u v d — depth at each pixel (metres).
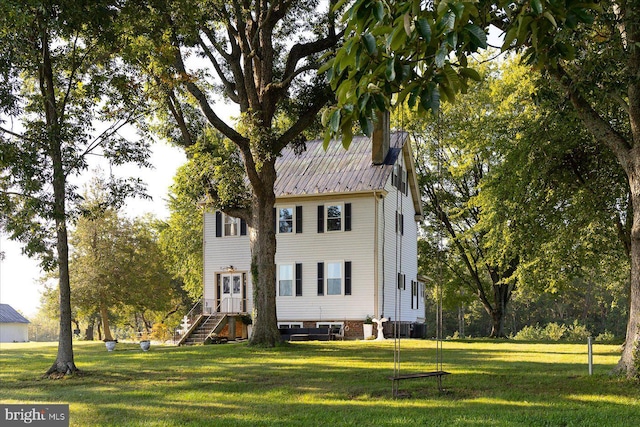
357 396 11.16
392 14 4.33
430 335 75.12
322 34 24.14
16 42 13.66
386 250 32.09
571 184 19.86
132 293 44.22
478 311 76.81
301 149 25.17
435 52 4.38
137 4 15.82
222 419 9.12
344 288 31.33
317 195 31.89
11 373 16.39
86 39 16.19
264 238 23.22
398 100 4.46
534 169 18.92
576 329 62.28
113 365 17.95
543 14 4.28
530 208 20.53
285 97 23.73
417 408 9.77
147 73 17.84
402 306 34.69
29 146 14.62
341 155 34.03
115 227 44.16
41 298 49.50
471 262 40.69
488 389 11.66
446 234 41.72
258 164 21.59
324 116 4.51
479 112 36.88
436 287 42.41
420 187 40.53
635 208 12.39
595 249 22.73
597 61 11.38
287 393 11.65
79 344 32.72
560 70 12.35
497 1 4.71
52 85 15.56
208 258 35.28
